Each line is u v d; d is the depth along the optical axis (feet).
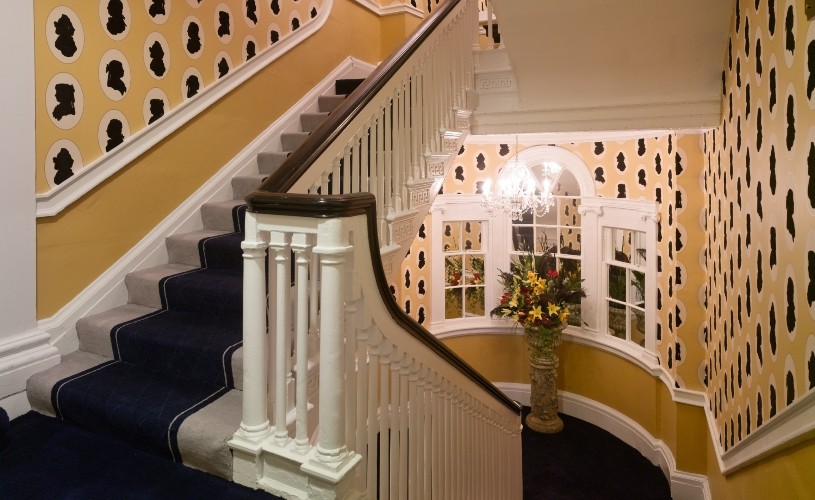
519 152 18.43
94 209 7.93
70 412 6.14
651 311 14.87
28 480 5.01
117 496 4.75
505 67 10.89
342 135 6.75
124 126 8.38
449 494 6.82
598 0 8.35
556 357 16.76
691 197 12.57
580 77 10.17
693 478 12.60
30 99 6.89
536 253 18.60
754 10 6.64
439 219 18.83
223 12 10.28
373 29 16.14
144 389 6.13
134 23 8.46
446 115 9.77
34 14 6.96
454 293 19.97
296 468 4.57
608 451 15.34
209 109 10.02
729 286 8.98
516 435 10.48
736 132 8.13
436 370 6.24
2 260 6.64
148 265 8.79
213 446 4.99
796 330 4.80
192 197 9.70
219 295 7.44
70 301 7.57
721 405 9.86
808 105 4.42
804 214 4.55
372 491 4.95
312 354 5.42
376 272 4.83
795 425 4.72
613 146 16.48
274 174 5.30
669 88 9.98
